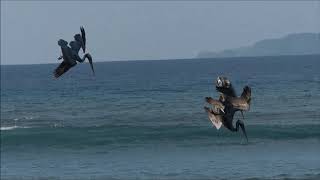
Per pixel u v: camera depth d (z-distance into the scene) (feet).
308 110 499.51
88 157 403.95
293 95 586.04
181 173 332.19
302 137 438.81
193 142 445.78
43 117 642.22
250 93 71.36
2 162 397.39
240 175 318.86
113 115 629.51
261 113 525.75
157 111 642.63
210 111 71.56
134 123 550.77
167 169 344.69
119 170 349.41
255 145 416.05
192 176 322.75
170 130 495.41
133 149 429.79
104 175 336.90
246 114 528.22
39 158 408.46
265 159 360.89
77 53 73.36
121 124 546.67
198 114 601.21
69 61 72.74
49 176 341.21
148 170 345.10
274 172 321.93
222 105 71.36
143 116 605.73
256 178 309.83
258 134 454.40
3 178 339.77
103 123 562.25
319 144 408.87
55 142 481.05
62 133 509.76
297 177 307.78
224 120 70.95
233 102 71.15
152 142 456.86
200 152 399.85
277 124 470.39
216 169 337.93
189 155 390.01
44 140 490.08
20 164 385.91
